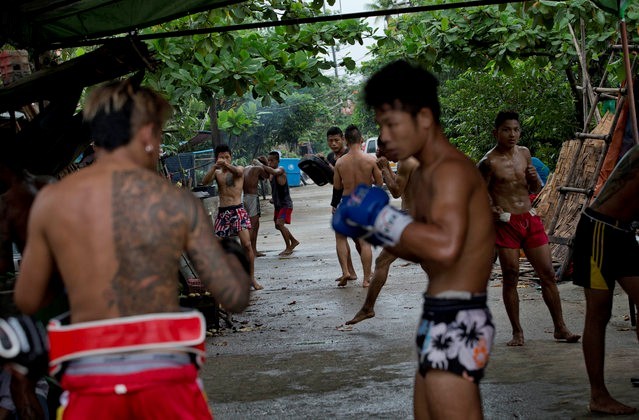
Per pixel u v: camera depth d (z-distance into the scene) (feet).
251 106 80.23
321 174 37.91
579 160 33.04
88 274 8.91
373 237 10.03
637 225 18.62
